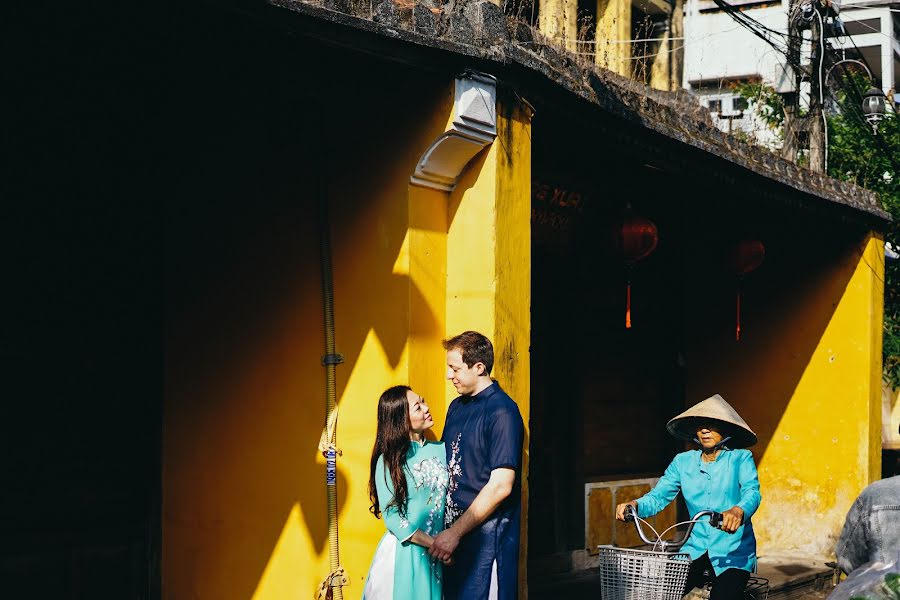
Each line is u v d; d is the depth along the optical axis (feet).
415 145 15.70
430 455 14.53
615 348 28.86
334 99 16.94
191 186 19.62
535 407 26.13
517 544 14.28
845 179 42.80
